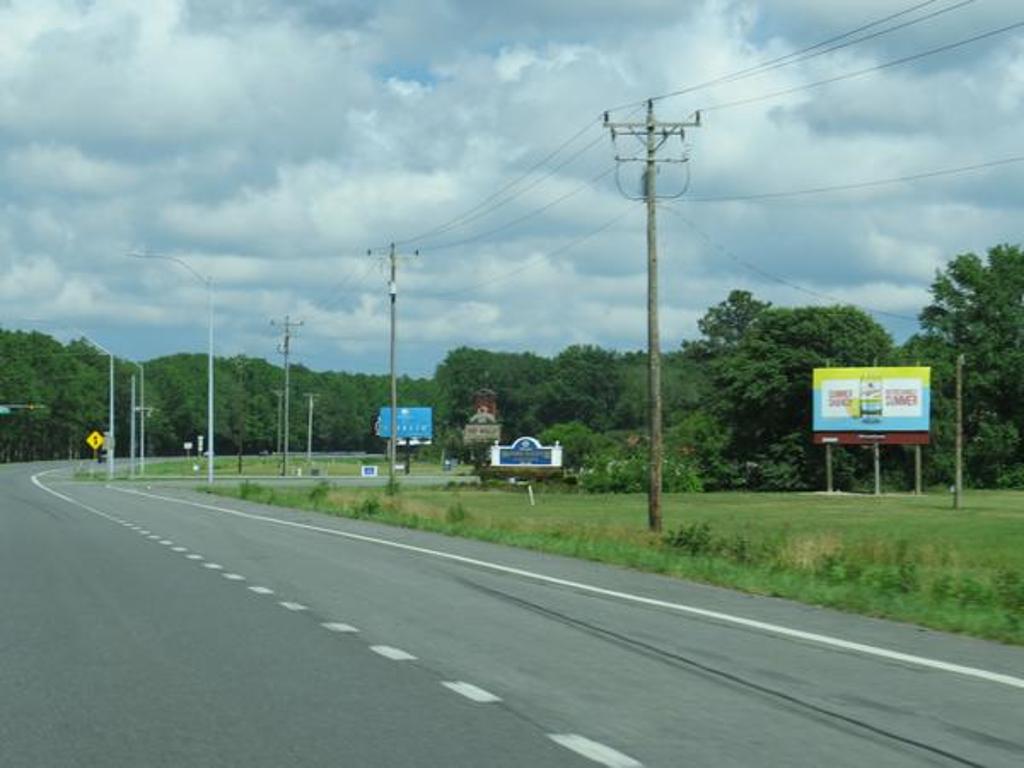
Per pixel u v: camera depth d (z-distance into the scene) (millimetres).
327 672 13594
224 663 14180
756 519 65625
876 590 21891
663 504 84938
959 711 11523
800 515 70750
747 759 9672
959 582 23141
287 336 140625
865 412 100375
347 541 35719
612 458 108188
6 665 14039
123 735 10508
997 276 130500
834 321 113125
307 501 62688
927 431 99250
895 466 113375
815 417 101688
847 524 62531
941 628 17203
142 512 53719
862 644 15695
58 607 19484
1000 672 13625
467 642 15852
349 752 9875
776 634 16609
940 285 132500
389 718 11164
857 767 9438
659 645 15609
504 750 9938
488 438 152375
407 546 33719
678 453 114000
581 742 10219
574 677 13312
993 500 94000
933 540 49188
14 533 38719
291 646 15477
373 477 131250
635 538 36156
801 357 111438
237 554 30547
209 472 91000
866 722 11031
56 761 9617
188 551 31438
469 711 11484
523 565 27703
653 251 44938
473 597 21094
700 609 19438
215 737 10422
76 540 35531
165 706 11727
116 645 15531
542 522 44375
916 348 130000
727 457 115688
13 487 89125
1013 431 124938
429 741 10258
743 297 186125
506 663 14227
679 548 32812
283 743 10188
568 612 19016
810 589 21859
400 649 15242
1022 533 54875
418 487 103875
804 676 13375
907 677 13312
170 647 15367
